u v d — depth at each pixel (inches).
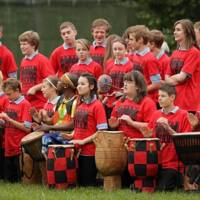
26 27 2155.5
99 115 948.0
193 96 974.4
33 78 1083.3
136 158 894.4
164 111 917.8
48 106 1004.6
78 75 1032.2
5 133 1027.9
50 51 1923.0
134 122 924.0
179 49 984.9
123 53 1016.9
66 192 893.2
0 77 1047.6
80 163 951.0
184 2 2070.6
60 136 959.0
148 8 2113.7
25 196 864.3
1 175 1053.8
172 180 901.2
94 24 1086.4
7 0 2402.8
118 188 925.2
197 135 861.2
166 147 905.5
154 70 1002.1
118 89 1015.0
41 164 979.3
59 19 2215.8
